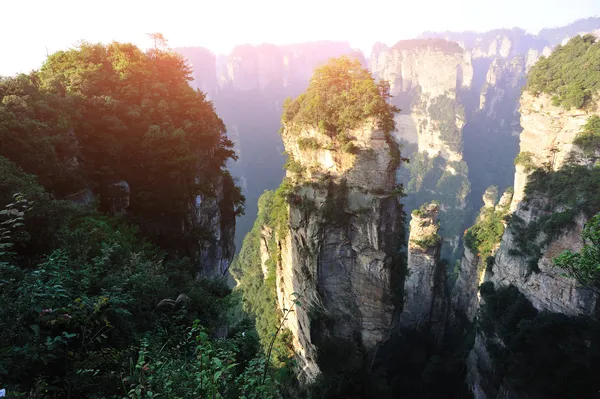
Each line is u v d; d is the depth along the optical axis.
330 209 35.97
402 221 36.31
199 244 27.77
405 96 172.25
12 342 7.86
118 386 8.89
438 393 46.19
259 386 8.11
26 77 21.03
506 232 46.38
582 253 15.18
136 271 14.54
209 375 7.87
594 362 29.42
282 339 45.12
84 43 27.91
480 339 44.16
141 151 24.77
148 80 28.02
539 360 32.28
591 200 33.44
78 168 21.38
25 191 13.60
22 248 13.16
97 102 24.08
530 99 50.09
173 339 12.61
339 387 35.94
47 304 8.80
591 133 41.09
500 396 37.44
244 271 69.62
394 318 36.31
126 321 11.44
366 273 35.50
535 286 38.59
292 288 42.78
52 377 8.69
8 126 17.36
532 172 48.88
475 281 61.53
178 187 25.36
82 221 16.38
